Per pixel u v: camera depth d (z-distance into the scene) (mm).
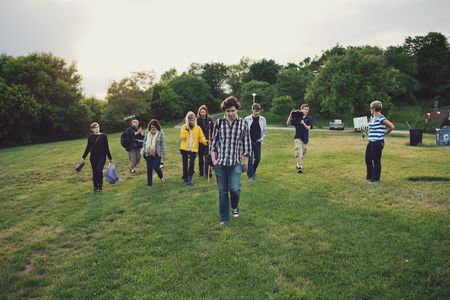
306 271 3914
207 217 5926
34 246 5098
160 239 5051
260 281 3781
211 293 3586
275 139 21922
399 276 3742
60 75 47844
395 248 4375
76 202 7641
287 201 6578
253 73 106938
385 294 3434
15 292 3840
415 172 8805
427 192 6855
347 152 13820
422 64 86250
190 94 97500
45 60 47844
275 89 77062
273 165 10828
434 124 27781
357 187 7488
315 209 6047
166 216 6094
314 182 8117
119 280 3922
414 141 16766
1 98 38625
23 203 7906
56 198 8180
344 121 57250
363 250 4371
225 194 5559
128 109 53344
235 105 5332
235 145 5445
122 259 4461
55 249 5031
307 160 11727
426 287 3521
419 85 82188
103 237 5336
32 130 44312
